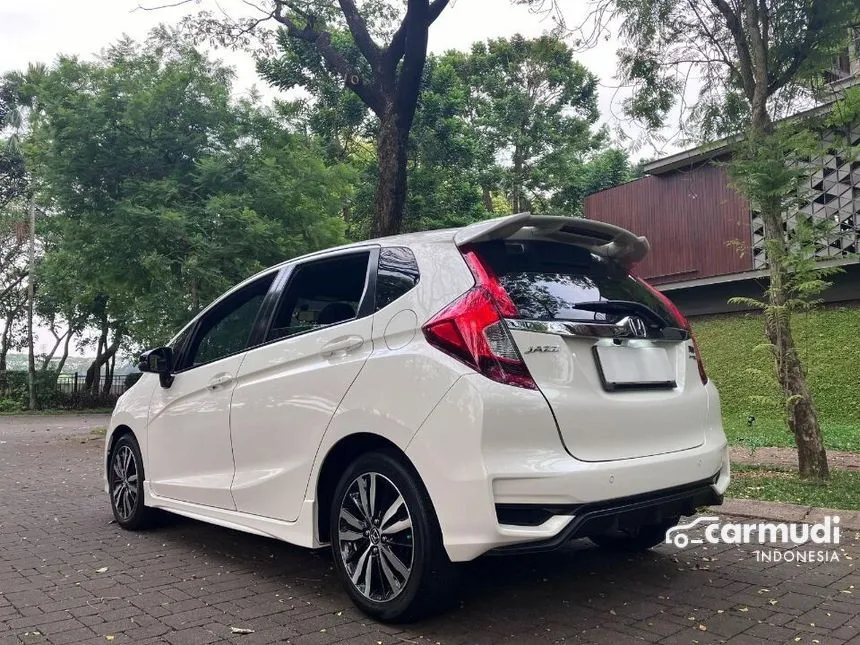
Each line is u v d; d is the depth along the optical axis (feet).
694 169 51.44
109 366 98.32
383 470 10.59
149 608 11.53
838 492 19.58
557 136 87.04
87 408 92.48
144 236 35.50
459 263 10.61
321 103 67.05
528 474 9.25
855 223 39.75
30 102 74.08
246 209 35.63
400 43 33.63
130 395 17.61
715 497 11.82
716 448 11.84
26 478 27.09
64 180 37.29
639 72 26.89
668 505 10.66
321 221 40.52
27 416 78.38
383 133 32.71
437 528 9.95
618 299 11.60
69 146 37.14
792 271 22.17
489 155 87.61
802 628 10.34
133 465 17.39
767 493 19.70
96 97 37.86
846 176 40.52
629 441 10.37
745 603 11.46
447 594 10.17
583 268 11.76
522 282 10.60
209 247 35.19
